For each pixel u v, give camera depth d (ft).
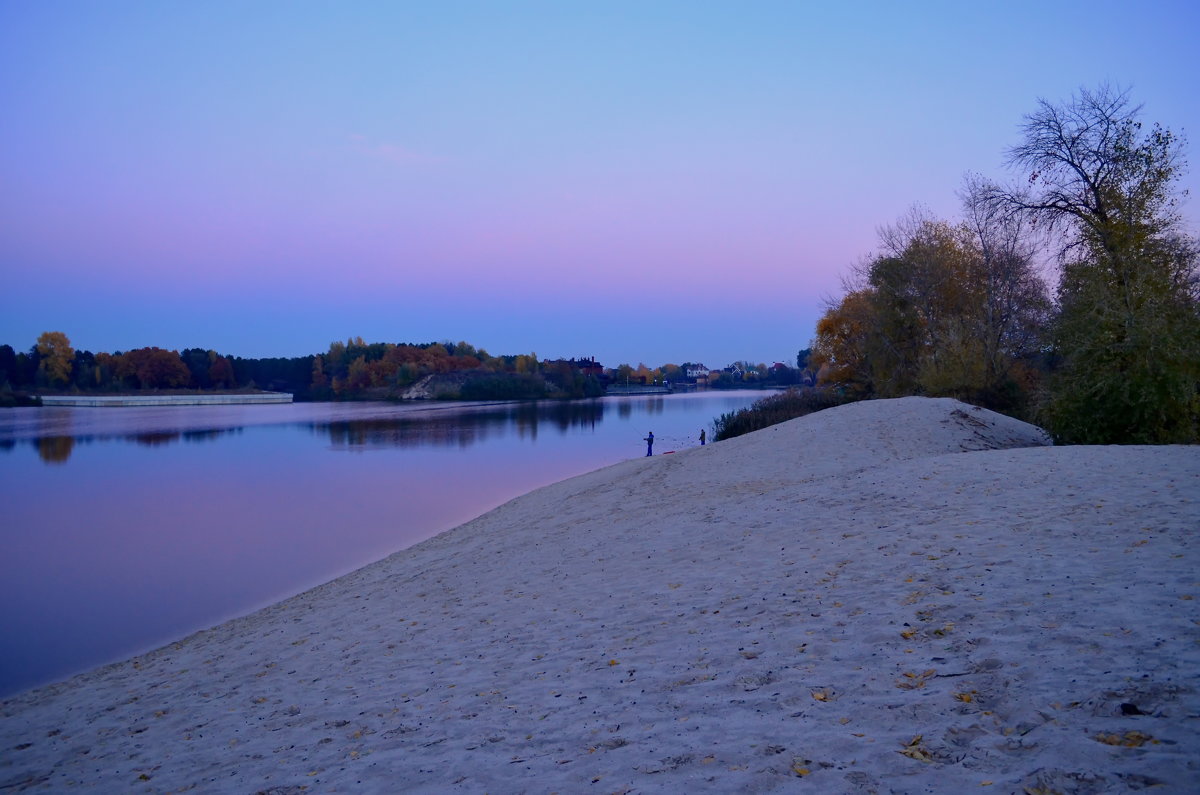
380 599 44.01
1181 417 68.54
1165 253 85.15
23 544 74.28
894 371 148.77
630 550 42.16
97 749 26.02
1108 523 30.68
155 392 474.49
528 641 28.48
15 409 355.97
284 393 507.30
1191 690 15.25
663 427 226.58
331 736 22.00
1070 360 74.33
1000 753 14.14
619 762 16.53
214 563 66.18
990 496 39.63
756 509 46.96
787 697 18.69
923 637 21.17
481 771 17.39
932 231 150.41
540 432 210.59
